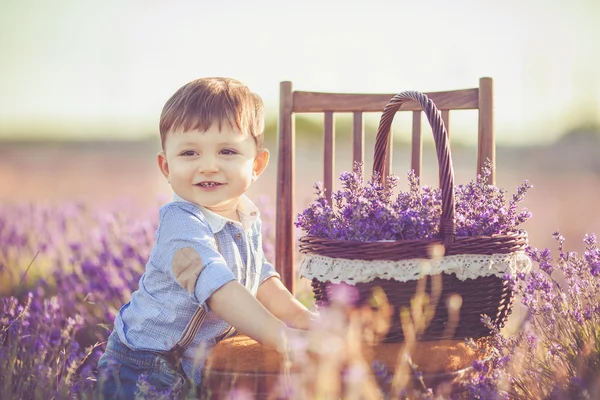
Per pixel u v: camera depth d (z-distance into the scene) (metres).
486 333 2.01
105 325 2.49
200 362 2.01
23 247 3.71
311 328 2.10
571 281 1.99
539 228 6.19
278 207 2.79
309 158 15.46
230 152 2.05
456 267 1.86
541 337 1.99
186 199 2.09
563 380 1.80
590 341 1.88
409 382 1.81
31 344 2.34
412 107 2.67
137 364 2.04
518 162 13.35
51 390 1.97
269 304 2.32
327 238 1.93
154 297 2.07
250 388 1.83
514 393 1.90
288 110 2.81
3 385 1.99
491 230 1.98
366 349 1.86
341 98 2.77
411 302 1.84
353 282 1.85
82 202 4.05
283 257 2.77
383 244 1.82
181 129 2.03
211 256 1.95
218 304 1.90
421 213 1.93
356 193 2.05
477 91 2.59
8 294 3.30
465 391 1.89
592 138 15.75
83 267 3.04
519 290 1.98
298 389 1.67
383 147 2.27
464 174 11.11
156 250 2.06
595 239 2.04
